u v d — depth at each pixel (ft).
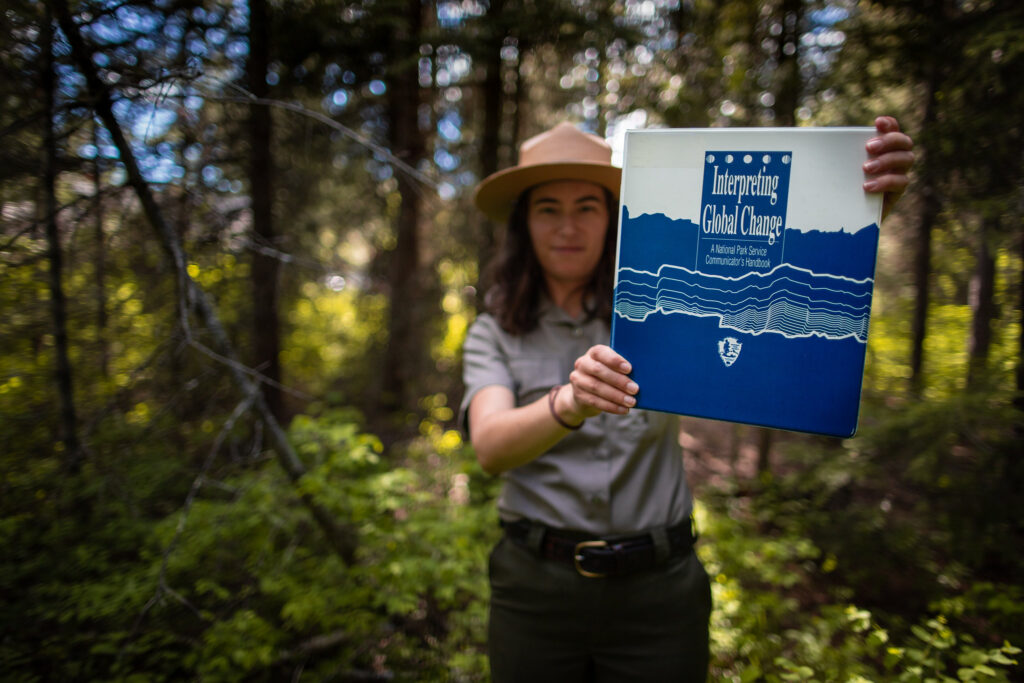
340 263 17.07
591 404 3.53
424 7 14.43
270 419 8.27
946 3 8.33
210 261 8.66
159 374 8.34
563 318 4.91
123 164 6.79
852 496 10.93
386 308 19.53
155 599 6.63
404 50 12.35
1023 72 7.13
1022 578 7.75
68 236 7.29
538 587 4.43
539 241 4.89
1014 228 7.72
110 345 8.95
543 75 16.06
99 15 5.93
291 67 12.45
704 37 13.30
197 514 8.41
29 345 8.16
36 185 6.59
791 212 3.51
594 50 12.39
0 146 6.09
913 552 9.02
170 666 7.09
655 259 3.72
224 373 8.66
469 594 8.64
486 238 14.99
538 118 17.60
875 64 9.77
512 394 4.70
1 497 7.66
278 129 14.25
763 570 8.62
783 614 8.09
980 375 8.96
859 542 9.39
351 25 11.75
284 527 8.72
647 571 4.32
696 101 12.91
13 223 6.63
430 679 7.29
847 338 3.43
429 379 18.79
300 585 8.23
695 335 3.66
